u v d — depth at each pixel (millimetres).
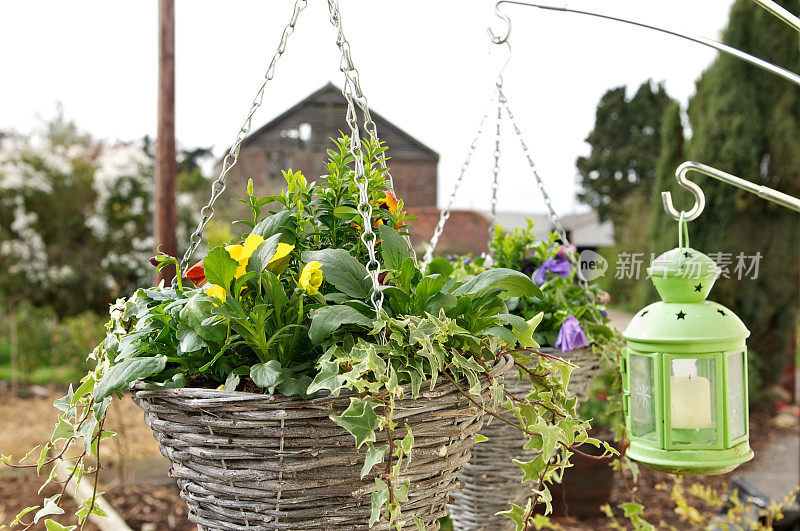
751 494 2922
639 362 1225
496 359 892
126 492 3086
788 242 4371
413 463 783
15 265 5047
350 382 691
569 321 1517
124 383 762
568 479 2979
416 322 770
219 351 818
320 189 982
